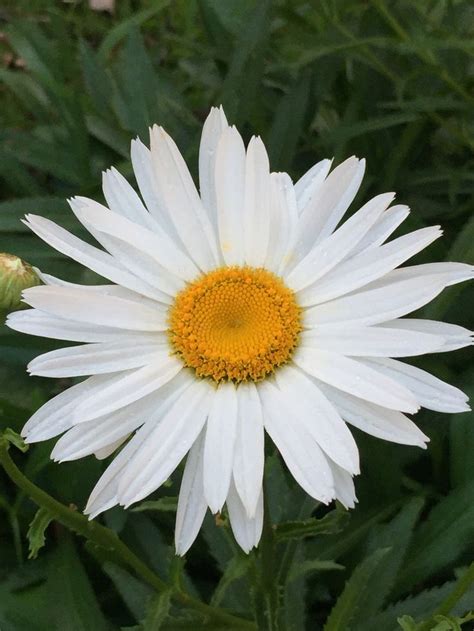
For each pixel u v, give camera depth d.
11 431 0.22
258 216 0.25
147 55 0.37
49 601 0.30
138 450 0.23
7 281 0.24
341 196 0.25
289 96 0.36
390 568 0.29
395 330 0.23
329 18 0.34
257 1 0.36
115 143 0.39
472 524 0.29
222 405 0.23
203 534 0.30
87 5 0.48
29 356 0.34
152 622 0.24
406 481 0.32
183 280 0.25
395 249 0.23
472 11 0.35
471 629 0.28
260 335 0.24
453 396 0.23
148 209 0.25
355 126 0.35
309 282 0.24
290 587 0.29
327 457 0.23
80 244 0.24
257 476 0.22
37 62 0.38
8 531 0.32
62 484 0.31
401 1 0.35
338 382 0.23
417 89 0.36
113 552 0.25
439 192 0.37
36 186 0.39
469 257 0.31
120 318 0.24
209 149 0.25
